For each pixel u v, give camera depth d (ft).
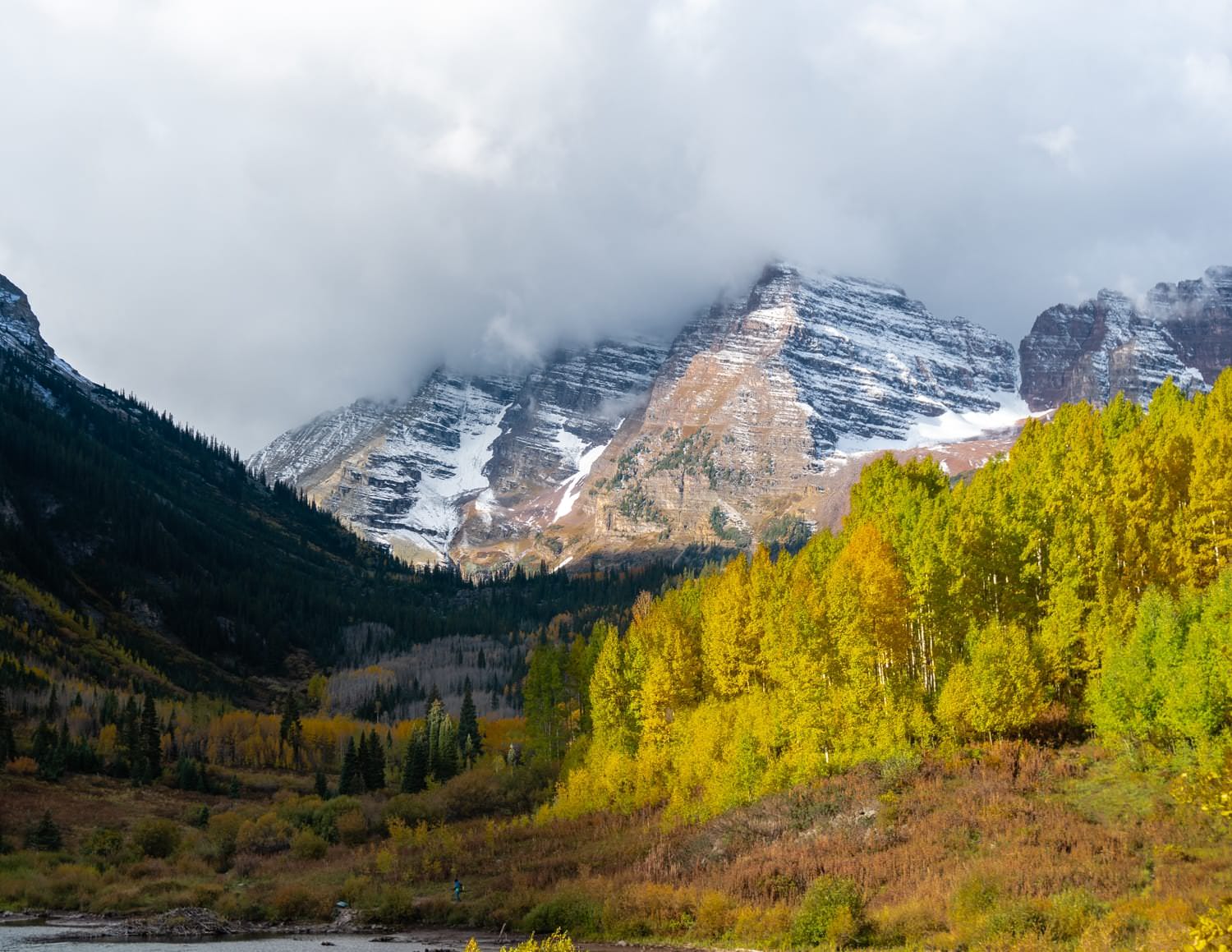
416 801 424.87
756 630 324.19
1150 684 219.61
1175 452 292.20
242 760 628.28
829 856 228.63
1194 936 82.23
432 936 258.78
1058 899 172.86
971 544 278.67
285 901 297.33
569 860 291.17
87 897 325.42
